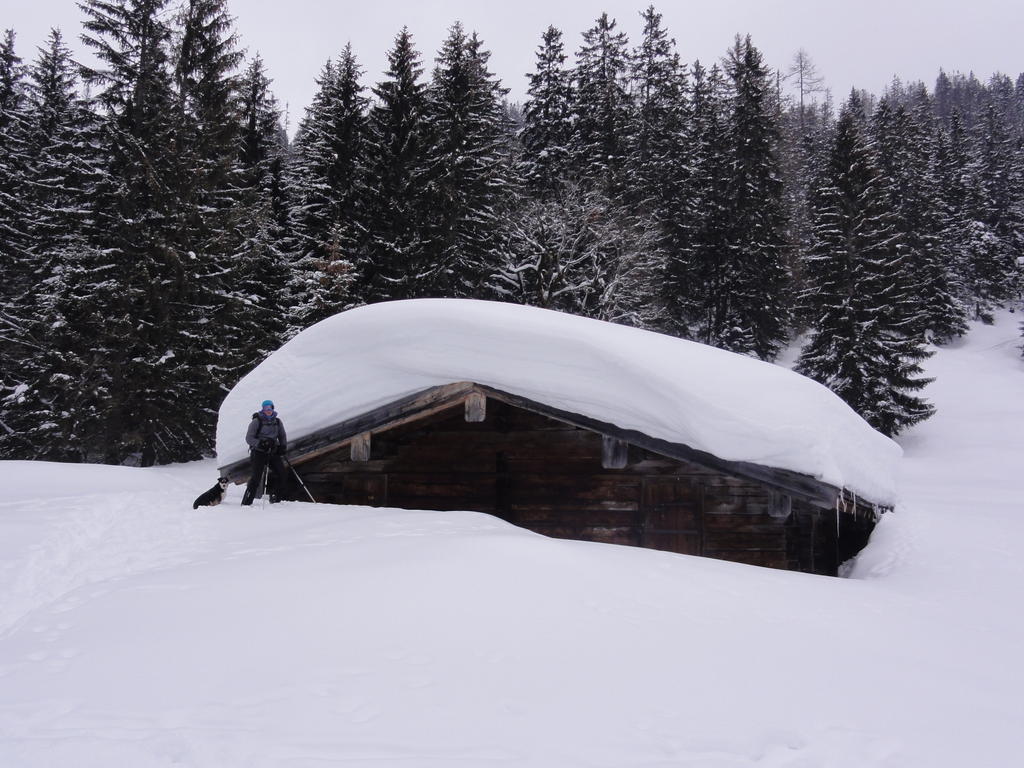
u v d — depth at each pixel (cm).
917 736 322
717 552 886
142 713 327
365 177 3039
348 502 981
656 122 4403
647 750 292
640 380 827
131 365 2023
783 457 774
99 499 1089
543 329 880
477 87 3388
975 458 2520
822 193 3200
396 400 914
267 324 2747
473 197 3012
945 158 5669
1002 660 466
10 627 497
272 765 271
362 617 461
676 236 3778
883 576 870
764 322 3538
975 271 4994
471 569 551
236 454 980
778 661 414
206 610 484
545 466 939
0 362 2408
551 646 418
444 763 274
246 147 3341
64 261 2175
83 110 2391
